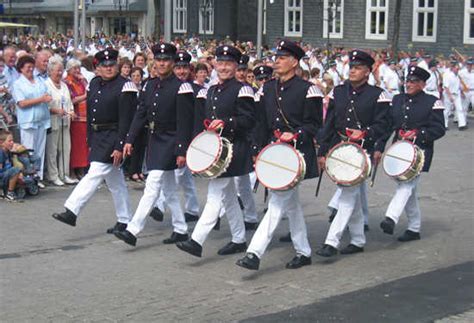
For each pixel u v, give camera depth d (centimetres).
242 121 853
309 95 839
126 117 938
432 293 773
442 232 1052
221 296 764
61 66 1271
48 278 812
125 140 938
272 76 1237
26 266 852
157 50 914
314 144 854
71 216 933
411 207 998
